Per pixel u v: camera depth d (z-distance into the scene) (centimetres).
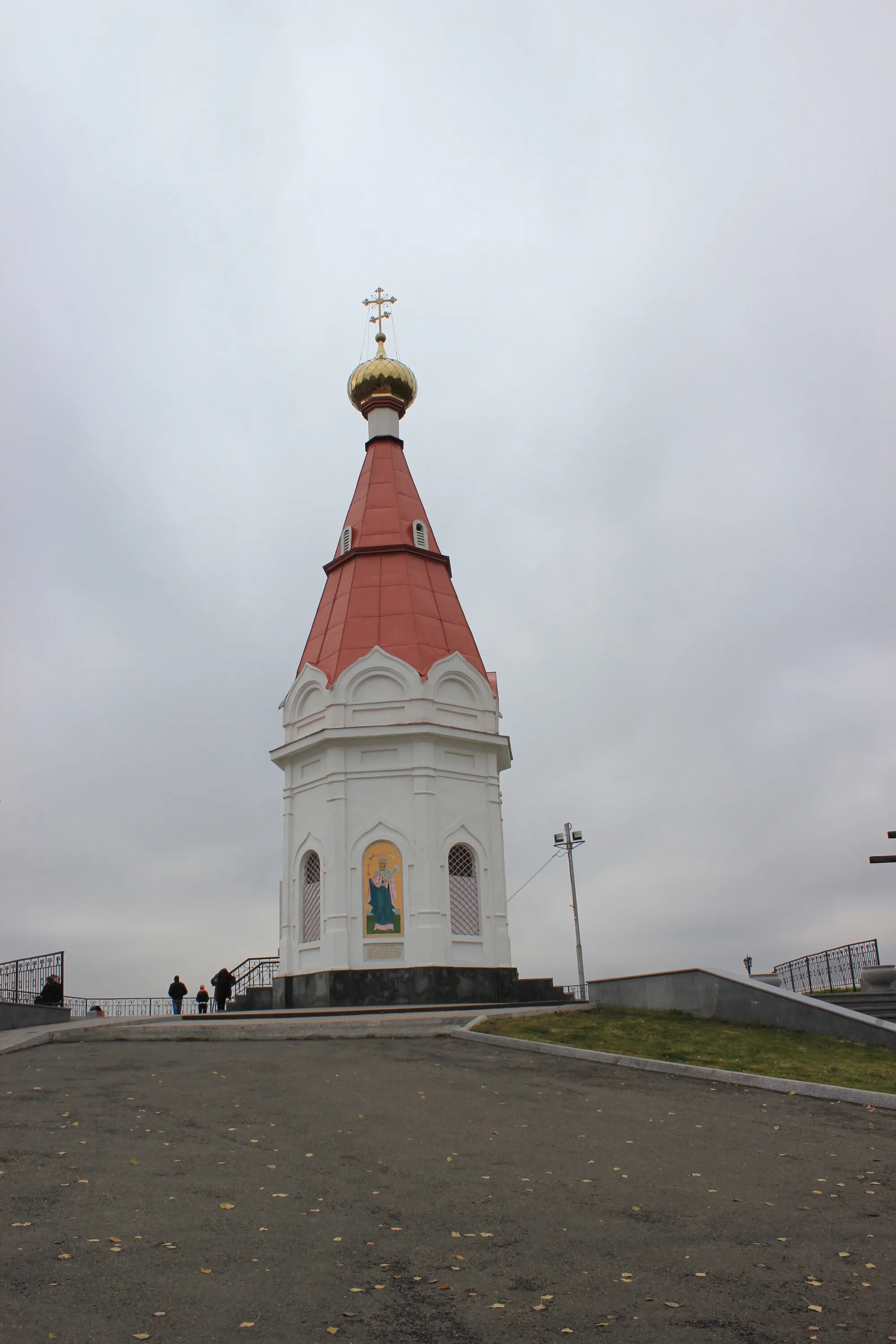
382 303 3669
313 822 2906
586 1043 1848
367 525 3262
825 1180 1043
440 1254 787
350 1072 1530
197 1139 1100
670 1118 1312
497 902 2867
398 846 2778
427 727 2831
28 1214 826
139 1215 838
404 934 2716
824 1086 1500
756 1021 2108
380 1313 674
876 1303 719
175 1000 3488
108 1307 657
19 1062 1627
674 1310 697
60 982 2766
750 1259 801
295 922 2886
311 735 2897
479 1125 1220
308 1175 983
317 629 3203
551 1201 934
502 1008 2420
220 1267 737
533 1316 680
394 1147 1102
